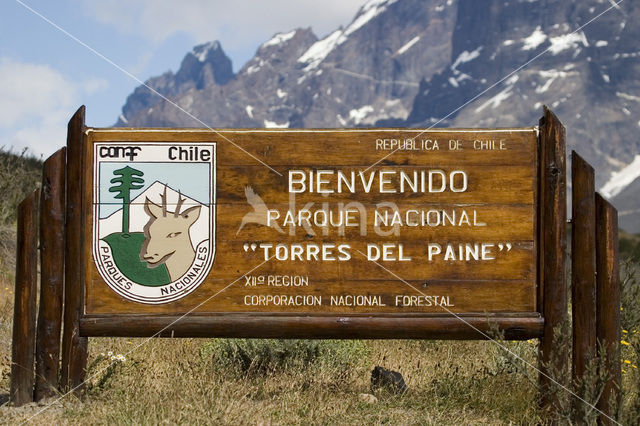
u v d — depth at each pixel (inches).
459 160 259.4
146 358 319.3
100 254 260.8
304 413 255.8
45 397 256.8
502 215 258.1
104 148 262.4
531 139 258.4
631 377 294.5
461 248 258.4
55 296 258.5
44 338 257.9
